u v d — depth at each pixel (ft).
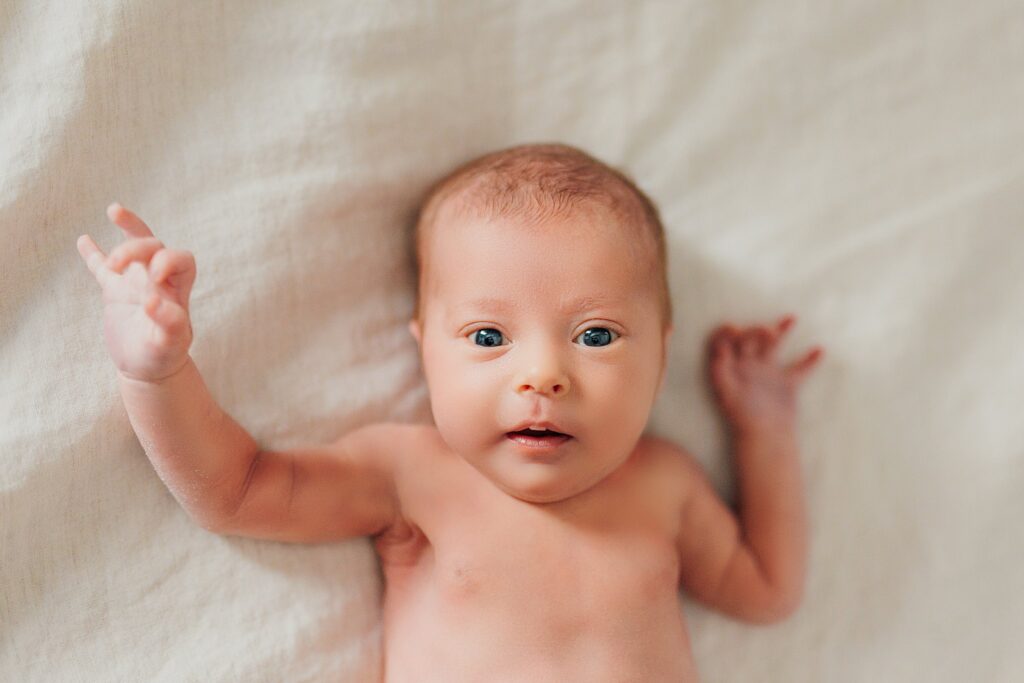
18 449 1.80
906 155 2.19
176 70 1.91
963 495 2.14
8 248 1.82
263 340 1.94
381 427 1.99
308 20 1.98
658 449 2.03
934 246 2.17
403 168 2.03
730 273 2.14
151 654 1.85
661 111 2.15
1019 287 2.18
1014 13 2.20
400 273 2.04
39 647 1.81
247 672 1.87
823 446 2.14
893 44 2.19
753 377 2.12
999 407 2.16
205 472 1.80
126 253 1.64
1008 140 2.20
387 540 1.99
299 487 1.90
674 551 1.98
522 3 2.08
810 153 2.18
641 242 1.90
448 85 2.06
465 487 1.93
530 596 1.88
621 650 1.88
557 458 1.82
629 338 1.85
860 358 2.15
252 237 1.93
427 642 1.90
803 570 2.09
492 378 1.81
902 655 2.11
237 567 1.90
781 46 2.17
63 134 1.84
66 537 1.83
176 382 1.71
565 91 2.11
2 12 1.85
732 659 2.08
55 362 1.82
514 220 1.84
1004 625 2.12
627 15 2.12
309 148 1.97
